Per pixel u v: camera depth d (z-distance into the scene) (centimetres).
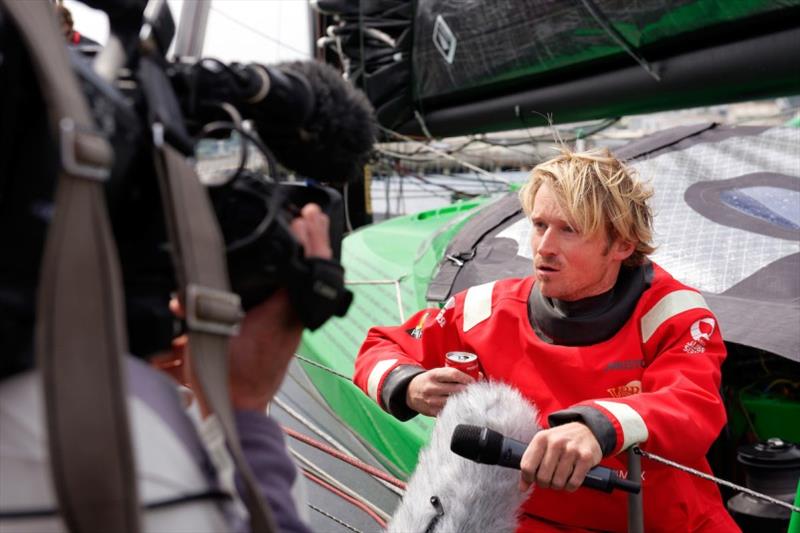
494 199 335
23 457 53
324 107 71
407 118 492
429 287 227
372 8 470
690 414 123
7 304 52
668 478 132
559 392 138
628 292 138
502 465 107
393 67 469
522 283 150
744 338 167
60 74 50
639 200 136
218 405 55
